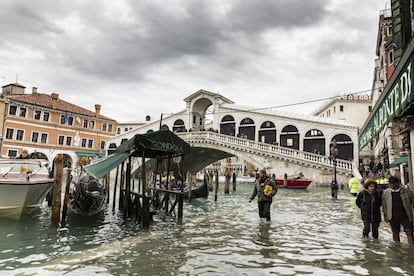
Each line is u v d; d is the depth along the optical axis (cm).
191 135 3288
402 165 1609
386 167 1898
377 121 631
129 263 537
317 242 674
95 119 4422
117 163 963
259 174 963
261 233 775
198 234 770
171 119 4191
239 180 3962
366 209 700
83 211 1098
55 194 873
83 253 611
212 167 5819
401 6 657
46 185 1059
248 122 3712
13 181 970
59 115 4009
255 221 954
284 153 2841
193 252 602
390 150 1858
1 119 3123
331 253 586
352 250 604
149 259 558
